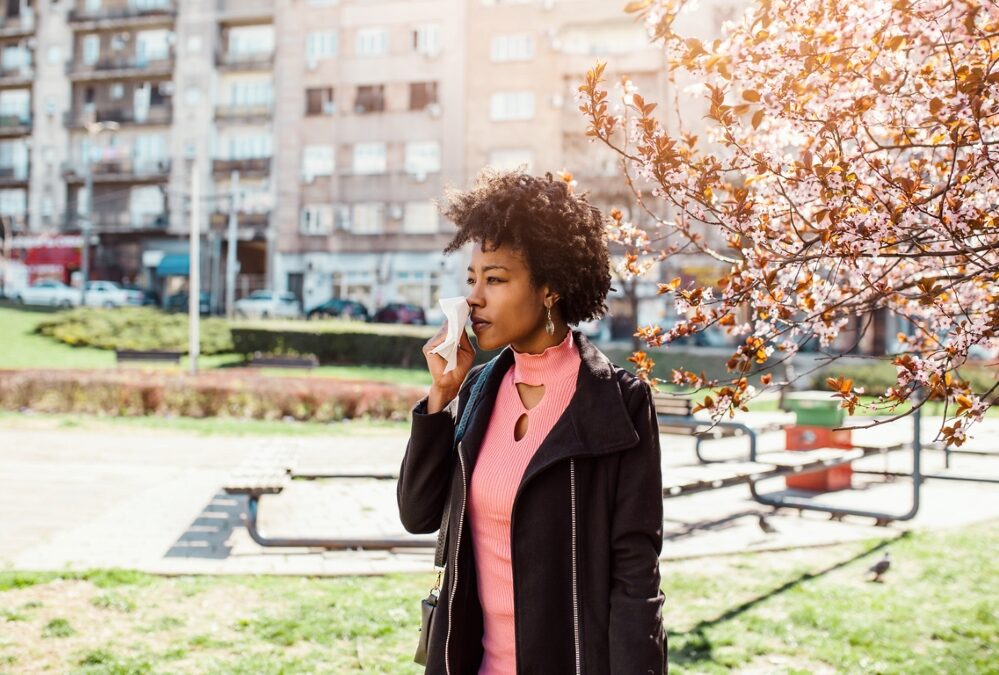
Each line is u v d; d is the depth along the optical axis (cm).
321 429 1265
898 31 236
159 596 469
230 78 4575
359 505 758
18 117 4888
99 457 973
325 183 4266
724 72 256
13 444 1045
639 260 317
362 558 573
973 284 310
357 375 2142
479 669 180
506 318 174
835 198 256
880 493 848
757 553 598
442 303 177
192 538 618
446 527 185
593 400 172
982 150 244
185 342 2514
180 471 900
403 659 387
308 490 829
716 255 297
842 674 379
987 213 264
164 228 4612
